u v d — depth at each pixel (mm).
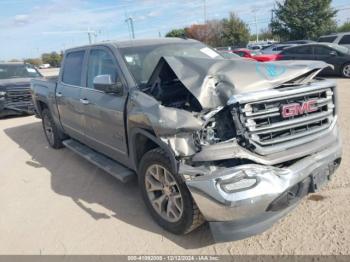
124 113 3840
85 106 4789
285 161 3018
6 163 6359
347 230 3176
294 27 40438
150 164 3459
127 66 4078
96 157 5016
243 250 3104
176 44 4727
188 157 2965
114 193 4559
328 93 3389
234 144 2883
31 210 4328
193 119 2924
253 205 2768
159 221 3570
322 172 3260
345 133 5766
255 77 3066
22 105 10758
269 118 2994
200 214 3127
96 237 3576
